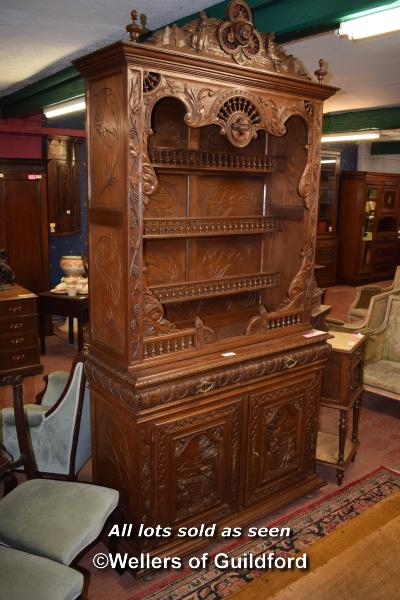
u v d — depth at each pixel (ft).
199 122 7.07
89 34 10.20
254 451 8.52
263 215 9.75
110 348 7.57
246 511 8.60
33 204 17.67
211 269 9.42
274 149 9.43
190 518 7.98
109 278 7.36
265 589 3.23
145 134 6.63
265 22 8.39
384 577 3.26
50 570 5.65
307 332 9.16
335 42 10.39
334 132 20.44
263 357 8.21
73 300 16.33
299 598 3.09
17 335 14.84
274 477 8.96
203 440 7.84
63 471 8.96
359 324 13.47
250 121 7.64
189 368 7.39
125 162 6.59
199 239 9.16
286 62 7.99
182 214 8.79
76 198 20.12
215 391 7.72
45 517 6.52
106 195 7.19
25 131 18.11
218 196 9.16
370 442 11.59
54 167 18.92
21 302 14.76
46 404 10.00
